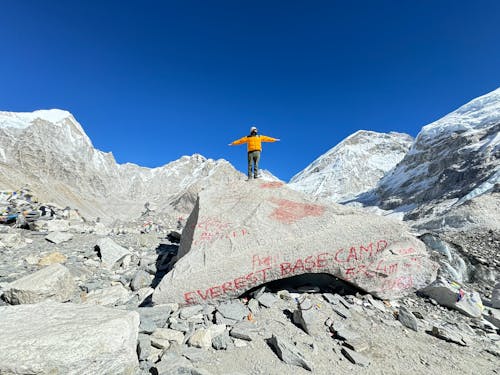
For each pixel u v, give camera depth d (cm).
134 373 343
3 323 335
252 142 973
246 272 564
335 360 414
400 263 642
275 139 982
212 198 784
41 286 544
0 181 8412
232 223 687
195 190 6056
